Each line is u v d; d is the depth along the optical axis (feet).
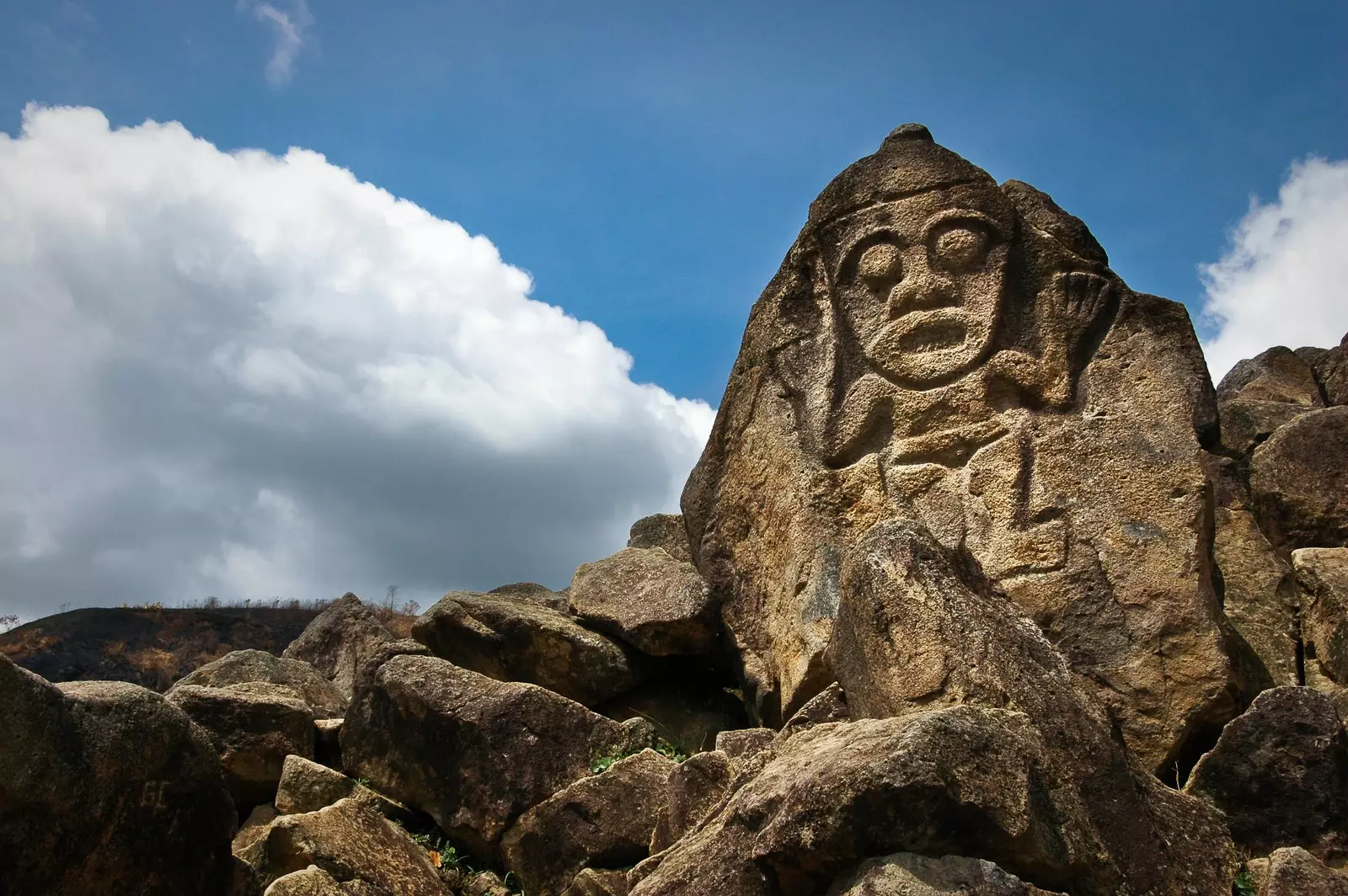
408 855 25.27
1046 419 29.48
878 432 30.76
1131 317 30.48
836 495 30.25
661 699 32.58
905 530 22.80
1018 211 31.91
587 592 33.94
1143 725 25.89
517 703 28.04
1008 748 18.37
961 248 31.09
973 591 22.82
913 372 30.60
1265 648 30.30
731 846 19.02
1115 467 28.53
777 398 32.14
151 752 20.53
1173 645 26.45
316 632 39.63
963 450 29.71
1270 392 43.80
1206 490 28.04
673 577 33.12
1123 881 19.07
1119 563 27.43
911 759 17.56
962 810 17.54
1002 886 16.96
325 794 28.45
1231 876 20.40
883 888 16.79
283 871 24.26
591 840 25.44
